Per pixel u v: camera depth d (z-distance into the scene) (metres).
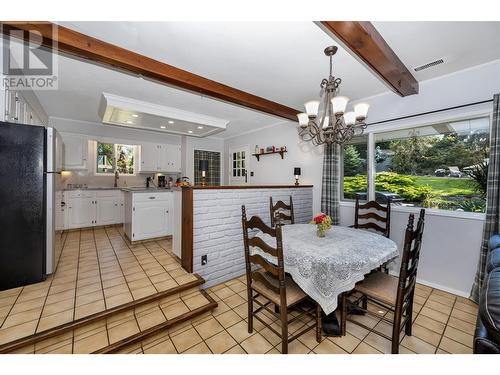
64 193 4.20
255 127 4.91
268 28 1.65
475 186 2.30
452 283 2.39
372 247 1.78
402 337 1.74
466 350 1.60
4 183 2.01
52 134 2.27
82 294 2.01
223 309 2.14
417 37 1.74
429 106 2.49
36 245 2.18
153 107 3.39
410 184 2.76
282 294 1.48
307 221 3.71
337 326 1.86
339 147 3.37
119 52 1.88
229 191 2.70
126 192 3.78
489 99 2.12
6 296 1.95
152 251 3.18
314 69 2.28
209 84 2.49
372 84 2.65
